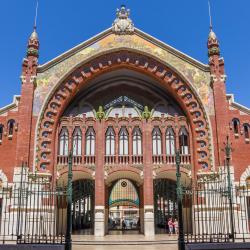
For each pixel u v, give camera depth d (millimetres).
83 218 51438
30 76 41531
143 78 45531
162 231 46906
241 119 40844
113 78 45906
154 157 41750
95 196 40188
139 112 44875
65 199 41625
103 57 43406
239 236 34594
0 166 39062
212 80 41656
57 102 41938
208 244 23422
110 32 43719
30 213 35969
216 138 40188
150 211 39656
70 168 24656
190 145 41781
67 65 42594
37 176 38781
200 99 41562
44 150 40188
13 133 40125
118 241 32469
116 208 83188
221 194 30047
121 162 41625
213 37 43031
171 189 48156
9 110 40969
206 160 40000
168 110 44938
